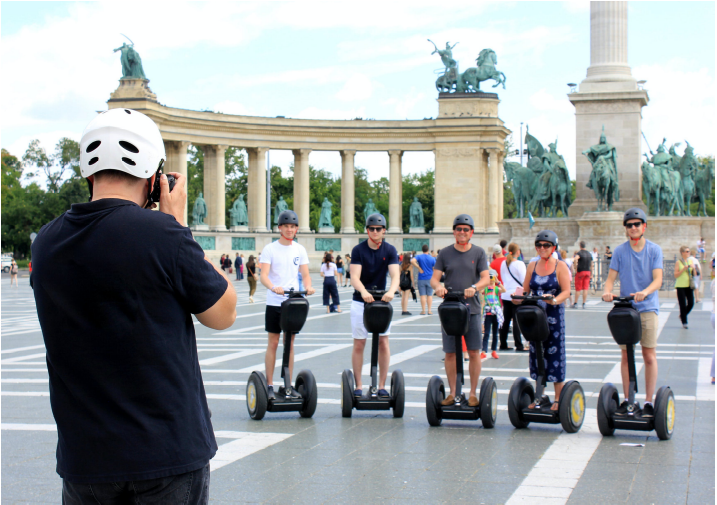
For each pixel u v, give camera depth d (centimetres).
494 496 962
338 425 1392
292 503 941
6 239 14138
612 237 5603
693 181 6781
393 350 2447
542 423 1382
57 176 16662
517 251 2556
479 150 9238
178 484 475
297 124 9156
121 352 472
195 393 497
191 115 8581
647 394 1348
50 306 477
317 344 2600
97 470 461
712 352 2314
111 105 8200
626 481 1027
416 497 960
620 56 5953
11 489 1017
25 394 1711
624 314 1278
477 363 1407
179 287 488
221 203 8950
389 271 1462
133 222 482
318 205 14750
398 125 9319
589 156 5750
